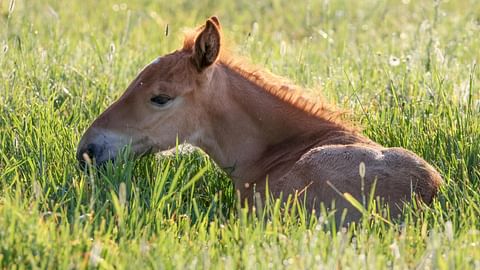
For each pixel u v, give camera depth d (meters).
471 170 17.08
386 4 36.34
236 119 16.88
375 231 13.70
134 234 14.02
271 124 16.89
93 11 34.22
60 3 34.03
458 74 22.45
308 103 17.03
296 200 14.55
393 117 18.91
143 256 12.56
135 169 17.11
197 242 13.62
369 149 15.24
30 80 21.39
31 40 24.47
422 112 19.34
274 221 13.69
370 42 27.39
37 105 19.23
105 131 16.28
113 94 21.16
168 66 16.41
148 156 17.19
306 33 32.72
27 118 18.47
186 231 14.08
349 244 13.44
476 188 15.97
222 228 13.91
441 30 29.19
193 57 16.31
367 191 14.66
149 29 31.62
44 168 16.47
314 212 14.11
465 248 12.72
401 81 21.08
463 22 30.20
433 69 21.88
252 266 12.27
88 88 21.38
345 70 22.36
